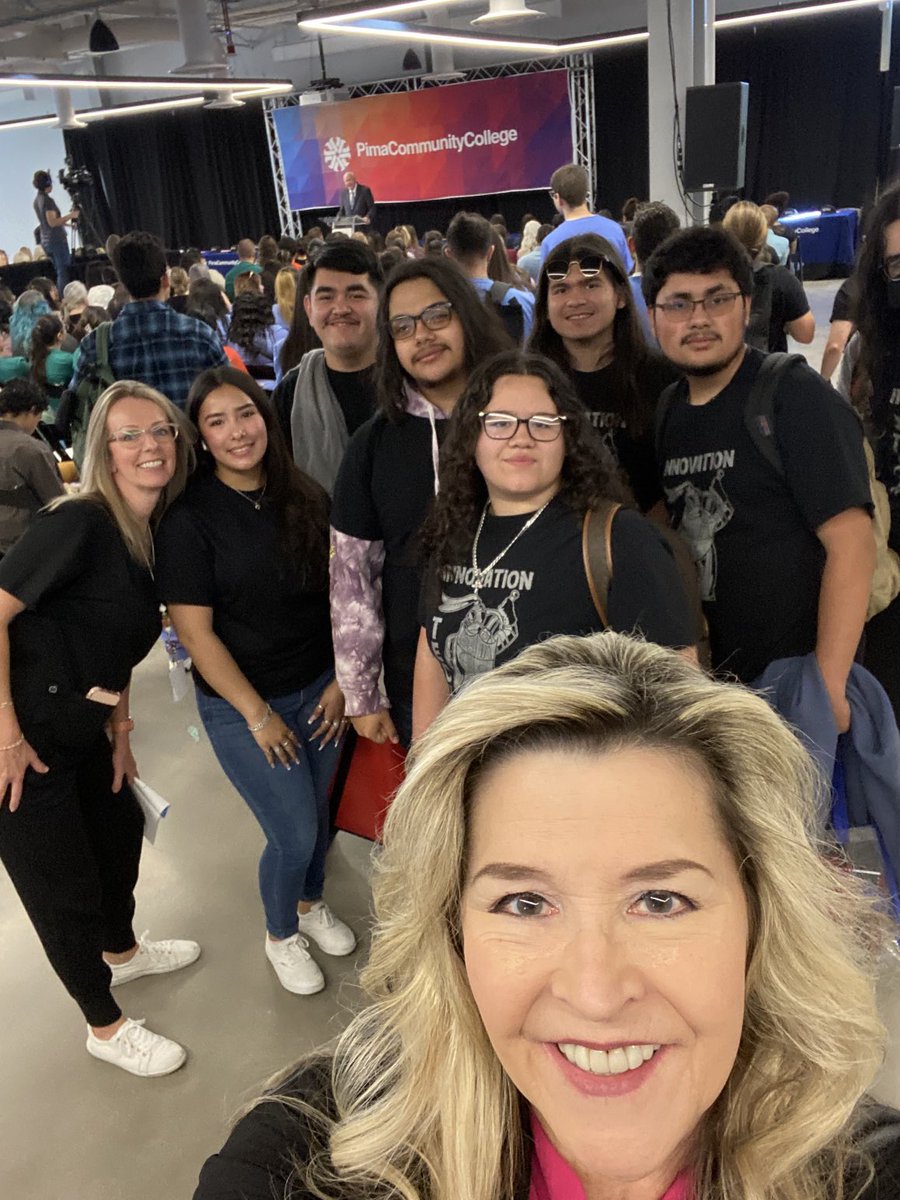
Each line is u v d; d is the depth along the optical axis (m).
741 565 1.64
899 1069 1.68
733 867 0.59
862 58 11.27
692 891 0.56
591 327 1.89
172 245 16.66
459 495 1.45
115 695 1.72
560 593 1.35
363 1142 0.65
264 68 14.29
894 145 6.74
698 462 1.67
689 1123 0.56
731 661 1.71
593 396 1.95
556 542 1.36
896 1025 1.72
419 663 1.66
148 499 1.70
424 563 1.57
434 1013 0.64
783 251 5.44
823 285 10.83
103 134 16.25
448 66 12.21
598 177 13.19
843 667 1.59
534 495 1.39
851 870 0.96
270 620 1.86
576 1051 0.56
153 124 15.73
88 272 10.08
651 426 1.87
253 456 1.76
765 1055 0.64
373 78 13.52
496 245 3.53
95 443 1.67
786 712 1.57
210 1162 0.69
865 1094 0.72
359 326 2.10
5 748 1.63
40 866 1.74
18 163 17.22
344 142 13.11
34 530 1.62
